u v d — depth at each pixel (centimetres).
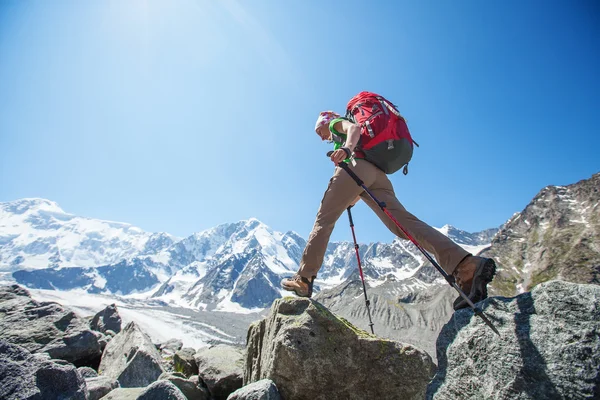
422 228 418
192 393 615
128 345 889
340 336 435
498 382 294
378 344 430
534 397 269
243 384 564
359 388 411
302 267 481
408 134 468
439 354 367
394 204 452
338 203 462
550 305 305
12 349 423
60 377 411
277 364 421
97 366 963
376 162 455
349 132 437
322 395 411
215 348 816
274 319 482
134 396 499
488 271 365
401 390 404
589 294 293
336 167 482
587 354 263
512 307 329
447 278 364
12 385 382
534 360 283
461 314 368
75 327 933
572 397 253
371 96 482
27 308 987
